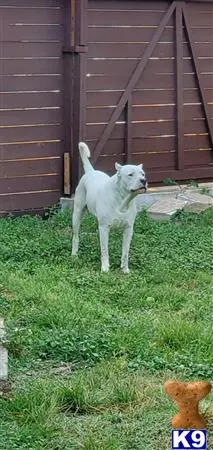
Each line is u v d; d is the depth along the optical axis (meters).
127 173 9.77
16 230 11.62
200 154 14.19
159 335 7.93
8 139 12.73
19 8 12.61
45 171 13.01
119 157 13.48
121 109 13.38
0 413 6.41
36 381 6.94
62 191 13.14
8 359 7.30
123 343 7.70
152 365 7.29
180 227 12.04
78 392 6.61
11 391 6.73
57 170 13.09
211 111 14.21
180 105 13.88
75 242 10.59
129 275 9.88
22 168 12.85
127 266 10.05
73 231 10.60
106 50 13.22
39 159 12.95
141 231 11.59
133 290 9.27
